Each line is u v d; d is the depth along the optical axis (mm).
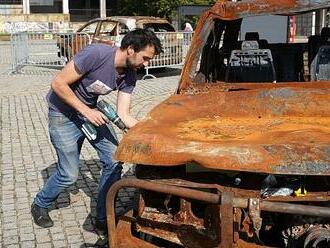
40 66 19469
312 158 2820
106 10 47125
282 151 2865
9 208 5383
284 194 2953
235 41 4992
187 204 3107
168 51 15883
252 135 3199
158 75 16875
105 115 4160
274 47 4891
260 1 4367
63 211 5289
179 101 3996
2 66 20016
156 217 3223
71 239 4637
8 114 10500
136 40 3984
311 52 4613
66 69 4117
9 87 14414
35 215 4914
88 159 7141
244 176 3037
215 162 2893
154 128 3371
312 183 2969
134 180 3037
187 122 3545
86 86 4230
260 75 4625
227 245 2740
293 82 4328
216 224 2971
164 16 35844
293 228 2992
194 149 2982
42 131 8914
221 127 3410
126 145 3162
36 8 49094
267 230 3164
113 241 3174
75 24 43688
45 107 11188
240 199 2709
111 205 3127
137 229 3301
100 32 16547
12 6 45406
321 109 3672
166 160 3008
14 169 6766
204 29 4434
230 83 4371
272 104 3771
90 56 4070
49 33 18766
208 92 4168
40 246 4520
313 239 2854
